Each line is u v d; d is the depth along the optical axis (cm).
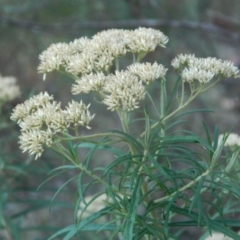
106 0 127
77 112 53
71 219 128
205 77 56
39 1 128
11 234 79
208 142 54
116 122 145
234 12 137
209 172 53
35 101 57
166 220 53
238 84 131
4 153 81
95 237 82
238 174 60
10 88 82
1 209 77
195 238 105
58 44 60
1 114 83
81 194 52
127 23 125
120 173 54
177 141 52
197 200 52
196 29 126
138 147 52
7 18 133
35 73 147
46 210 128
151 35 58
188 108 133
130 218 51
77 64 57
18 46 144
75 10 129
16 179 82
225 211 65
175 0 129
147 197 57
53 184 120
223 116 134
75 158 54
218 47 141
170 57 130
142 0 128
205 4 129
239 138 63
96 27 127
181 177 54
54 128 53
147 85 56
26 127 54
